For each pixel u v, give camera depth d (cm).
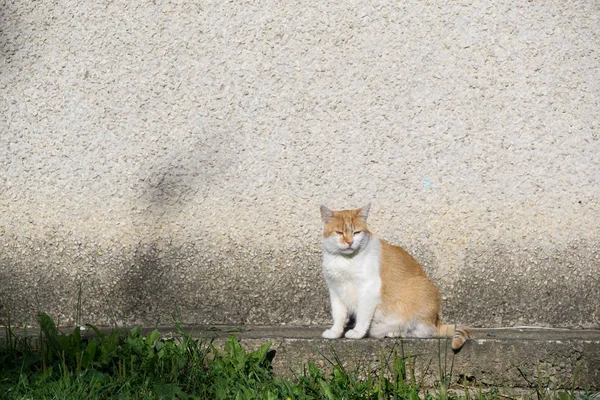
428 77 560
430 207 560
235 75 570
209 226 569
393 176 562
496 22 557
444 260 557
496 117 557
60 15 575
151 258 570
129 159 573
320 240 563
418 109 561
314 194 565
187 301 570
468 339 478
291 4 566
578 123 554
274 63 568
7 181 577
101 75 575
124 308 571
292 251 564
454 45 559
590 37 552
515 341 475
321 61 565
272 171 568
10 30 575
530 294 551
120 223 572
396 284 513
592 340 473
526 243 552
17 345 499
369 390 434
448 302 555
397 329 516
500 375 476
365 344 481
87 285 572
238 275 566
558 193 552
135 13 572
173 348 473
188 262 570
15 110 578
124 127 574
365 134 564
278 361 488
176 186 571
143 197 572
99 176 575
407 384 461
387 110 562
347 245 491
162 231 571
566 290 548
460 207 558
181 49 572
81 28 575
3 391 425
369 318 507
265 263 565
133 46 572
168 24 572
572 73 554
